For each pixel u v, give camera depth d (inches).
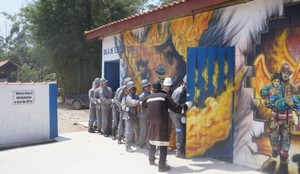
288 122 254.4
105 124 438.9
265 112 271.7
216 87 300.4
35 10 947.3
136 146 375.2
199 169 281.0
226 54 299.4
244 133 290.7
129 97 353.7
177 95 315.3
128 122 353.7
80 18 946.7
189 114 297.3
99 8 941.8
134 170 282.8
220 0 280.8
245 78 288.0
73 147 376.5
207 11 323.3
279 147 261.0
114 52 486.0
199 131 299.9
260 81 275.0
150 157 297.6
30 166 302.8
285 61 255.1
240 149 294.7
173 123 330.3
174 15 340.8
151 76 402.6
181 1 320.5
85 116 698.2
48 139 425.1
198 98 297.7
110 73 514.6
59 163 310.7
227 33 302.8
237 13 293.0
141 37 421.1
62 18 943.7
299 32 245.0
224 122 302.7
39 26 956.0
